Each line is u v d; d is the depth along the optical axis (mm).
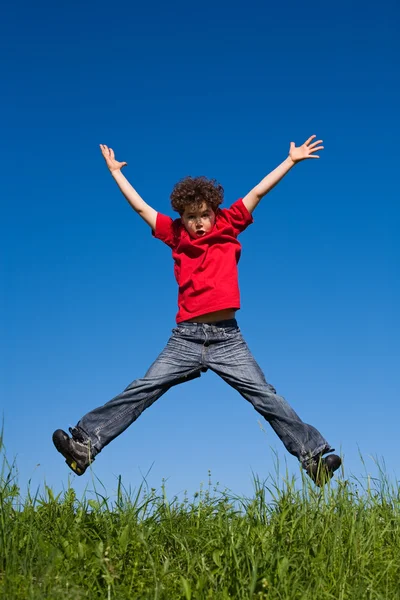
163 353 4961
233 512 4219
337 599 3457
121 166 5500
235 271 5039
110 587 3488
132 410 4820
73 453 4688
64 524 3998
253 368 4875
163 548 3914
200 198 5012
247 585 3461
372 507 4336
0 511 3781
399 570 3795
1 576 3469
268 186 5109
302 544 3834
